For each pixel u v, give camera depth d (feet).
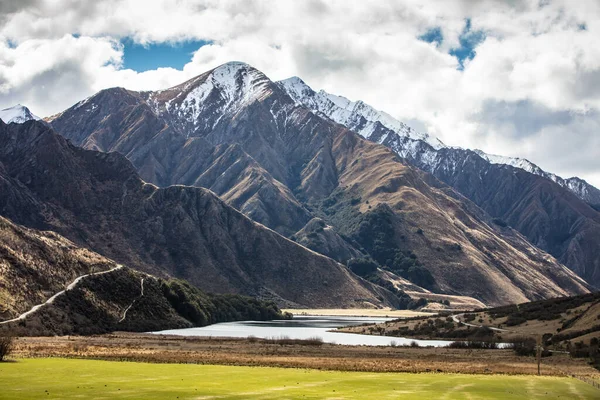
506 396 236.22
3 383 229.86
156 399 201.98
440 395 231.50
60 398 200.23
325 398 213.25
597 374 354.95
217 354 406.00
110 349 408.26
